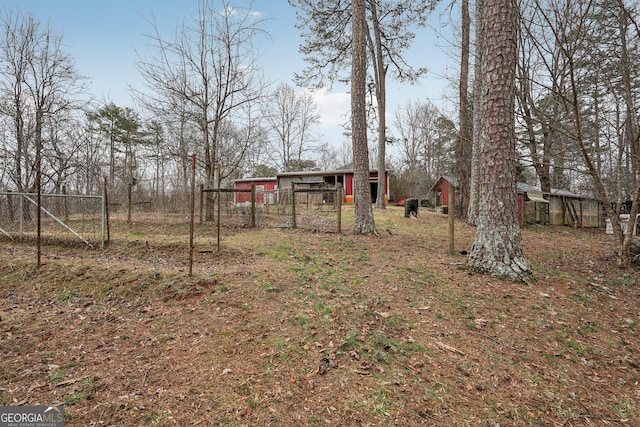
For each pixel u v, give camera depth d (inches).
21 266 189.2
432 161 1290.6
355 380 89.4
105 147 824.3
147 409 77.6
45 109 486.6
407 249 250.2
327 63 524.7
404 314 130.9
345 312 129.9
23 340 112.4
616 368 103.6
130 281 162.7
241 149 480.1
